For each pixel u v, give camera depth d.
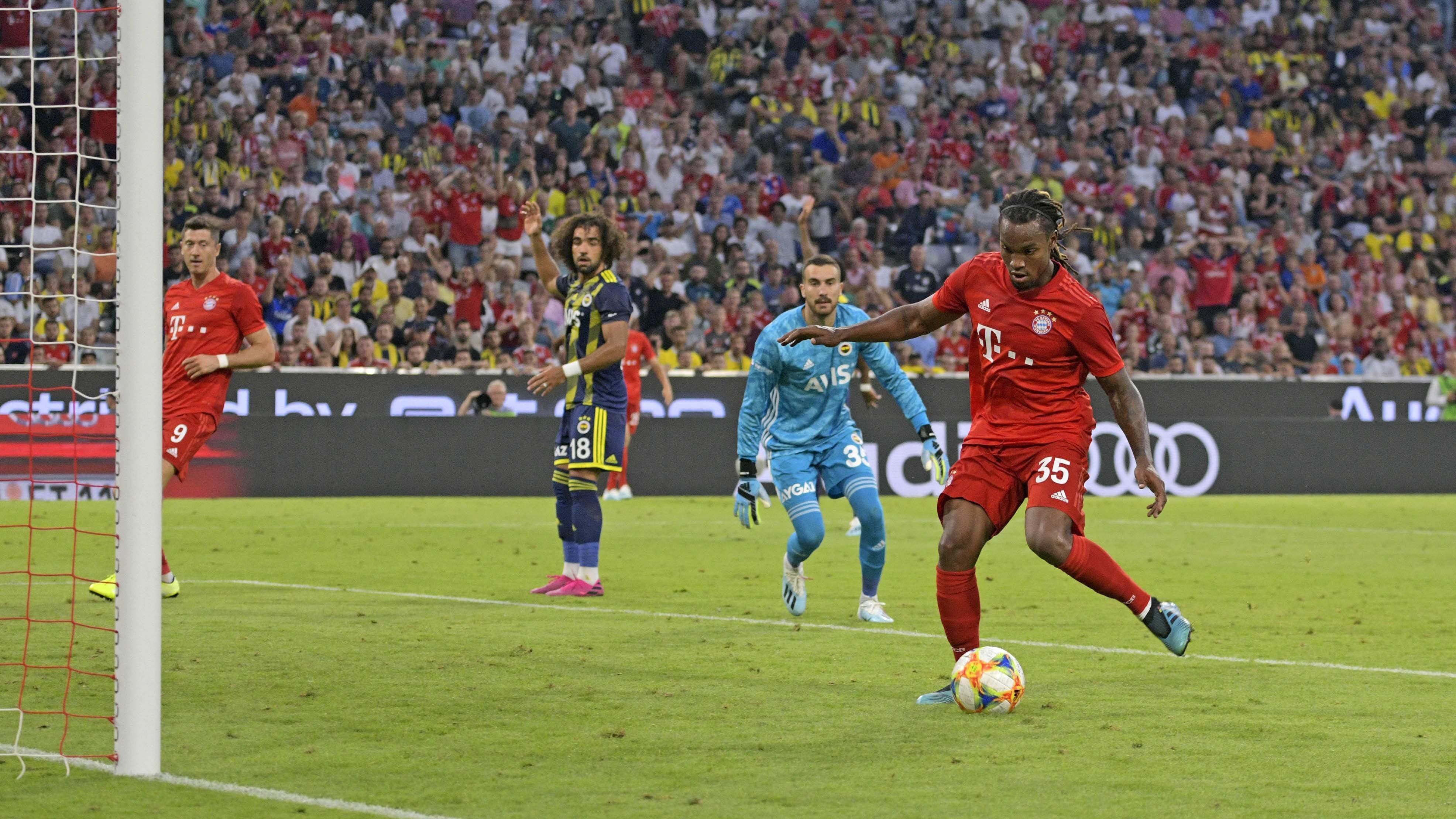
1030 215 11.02
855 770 9.32
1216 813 8.31
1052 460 11.35
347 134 48.19
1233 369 49.28
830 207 51.88
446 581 20.33
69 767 9.19
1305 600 19.05
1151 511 11.20
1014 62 56.91
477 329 45.84
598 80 52.03
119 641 8.98
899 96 55.59
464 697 11.67
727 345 45.75
